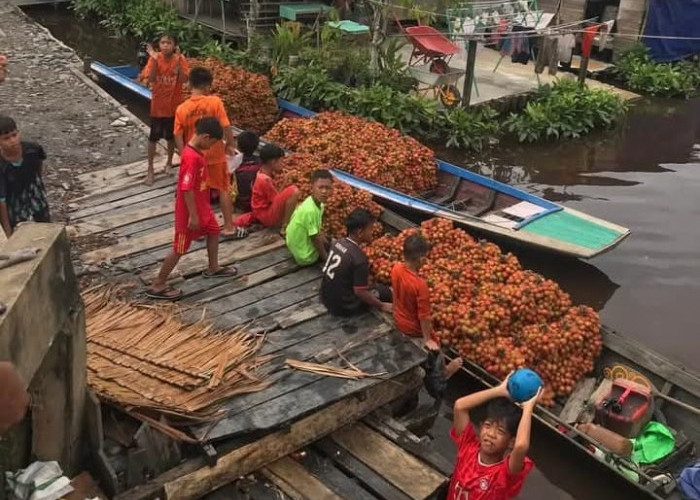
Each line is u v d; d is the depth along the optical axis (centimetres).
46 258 375
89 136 1120
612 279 914
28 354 347
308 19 1747
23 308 340
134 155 1055
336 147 1034
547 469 598
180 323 602
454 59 1742
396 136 1088
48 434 392
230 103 1283
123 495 443
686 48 1786
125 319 595
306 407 522
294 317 643
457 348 666
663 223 1071
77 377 428
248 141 857
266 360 578
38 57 1552
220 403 518
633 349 673
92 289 654
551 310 700
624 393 629
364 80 1464
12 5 2034
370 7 1692
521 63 1670
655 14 1739
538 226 902
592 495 580
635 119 1553
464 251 770
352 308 644
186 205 625
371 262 766
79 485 432
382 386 569
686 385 638
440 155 1328
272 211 787
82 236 780
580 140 1427
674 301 871
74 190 913
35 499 342
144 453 454
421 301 603
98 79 1525
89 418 442
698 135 1469
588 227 904
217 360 553
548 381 659
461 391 666
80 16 2216
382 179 996
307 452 534
